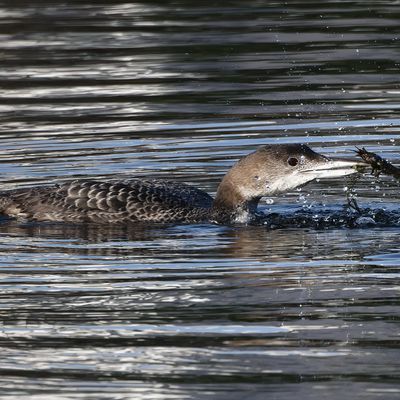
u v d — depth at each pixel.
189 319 14.79
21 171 23.11
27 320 14.88
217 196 20.89
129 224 20.41
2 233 19.77
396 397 12.33
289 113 27.27
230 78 30.53
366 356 13.48
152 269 17.19
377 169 20.20
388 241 18.72
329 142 24.81
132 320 14.80
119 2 40.22
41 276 16.88
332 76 30.30
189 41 34.25
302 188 22.77
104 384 12.85
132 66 32.03
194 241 19.05
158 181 21.56
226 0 40.09
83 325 14.66
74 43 34.62
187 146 24.88
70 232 19.80
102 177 22.66
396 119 26.47
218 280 16.50
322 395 12.42
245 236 19.41
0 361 13.53
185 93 29.25
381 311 14.92
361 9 37.94
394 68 30.77
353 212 20.84
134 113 27.69
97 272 17.06
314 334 14.17
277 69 31.17
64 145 25.08
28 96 29.50
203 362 13.40
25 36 35.59
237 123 26.55
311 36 34.38
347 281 16.31
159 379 12.96
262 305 15.29
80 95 29.44
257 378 12.93
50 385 12.87
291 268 17.09
